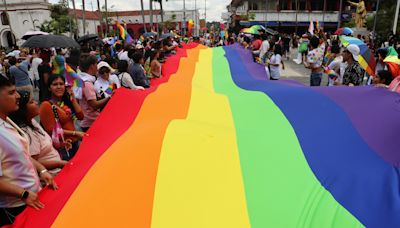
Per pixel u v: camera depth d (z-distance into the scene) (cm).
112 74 593
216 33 4738
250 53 848
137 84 650
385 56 661
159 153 261
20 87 934
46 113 372
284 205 235
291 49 3288
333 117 361
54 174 331
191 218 212
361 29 2709
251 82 579
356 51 590
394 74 520
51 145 340
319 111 376
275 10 5009
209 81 624
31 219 235
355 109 369
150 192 227
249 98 446
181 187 232
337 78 718
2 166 254
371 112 360
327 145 320
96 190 230
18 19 5497
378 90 400
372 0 4550
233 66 740
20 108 305
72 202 229
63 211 224
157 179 237
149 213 214
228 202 227
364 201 247
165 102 432
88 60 493
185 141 280
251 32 1480
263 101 425
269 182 254
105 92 505
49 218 226
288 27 5122
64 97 407
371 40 1972
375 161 298
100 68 508
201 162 258
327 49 1089
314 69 777
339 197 252
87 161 296
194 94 473
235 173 256
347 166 290
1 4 5472
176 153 261
